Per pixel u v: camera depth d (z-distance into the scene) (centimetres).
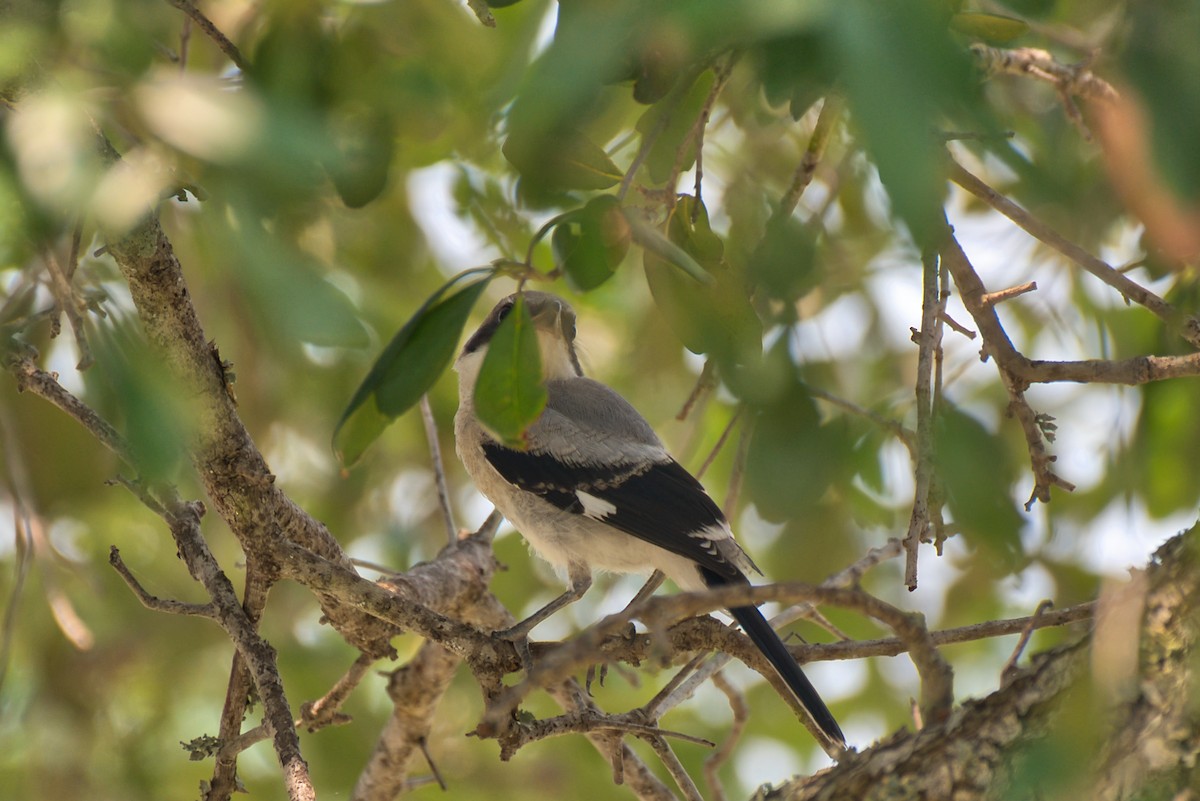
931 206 353
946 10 412
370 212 1091
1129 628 487
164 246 629
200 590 1200
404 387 594
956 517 813
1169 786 464
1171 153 417
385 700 1245
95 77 407
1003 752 495
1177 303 870
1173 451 920
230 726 777
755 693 1268
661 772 1226
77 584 1154
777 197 1000
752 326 719
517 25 712
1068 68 830
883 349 1074
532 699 1226
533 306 1033
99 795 1149
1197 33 417
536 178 689
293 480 1234
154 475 437
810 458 829
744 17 377
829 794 525
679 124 769
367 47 725
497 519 1002
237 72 752
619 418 981
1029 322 1081
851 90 361
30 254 582
